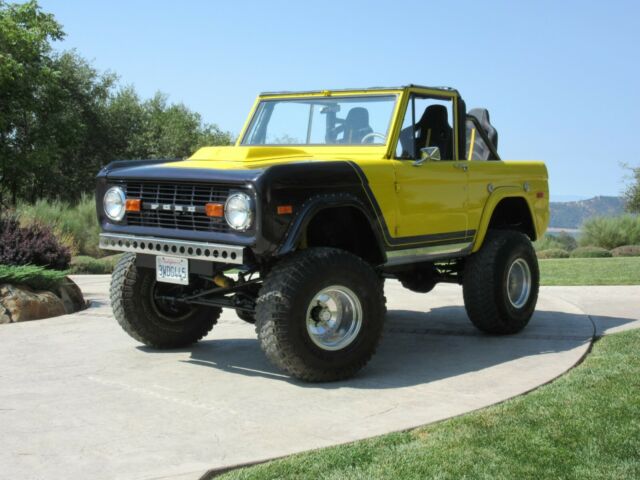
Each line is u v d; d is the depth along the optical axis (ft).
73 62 126.72
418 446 11.64
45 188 112.88
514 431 12.26
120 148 131.75
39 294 25.18
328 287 15.69
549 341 20.29
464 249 20.16
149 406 14.12
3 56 90.68
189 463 11.03
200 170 15.87
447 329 22.41
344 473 10.53
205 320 19.72
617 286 31.68
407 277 22.86
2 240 28.96
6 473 10.74
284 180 15.02
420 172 18.35
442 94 19.81
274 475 10.52
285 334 15.21
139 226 17.10
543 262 46.55
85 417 13.41
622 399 13.94
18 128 100.94
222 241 15.31
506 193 21.53
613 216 70.74
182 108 141.79
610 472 10.44
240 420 13.23
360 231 17.29
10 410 13.83
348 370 16.02
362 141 18.63
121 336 21.22
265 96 20.99
